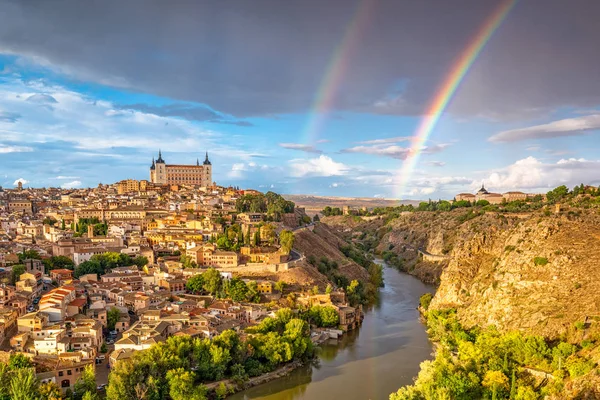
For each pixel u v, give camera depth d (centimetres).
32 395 16725
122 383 18588
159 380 19575
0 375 17512
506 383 18638
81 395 18638
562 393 17275
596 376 17088
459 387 18088
